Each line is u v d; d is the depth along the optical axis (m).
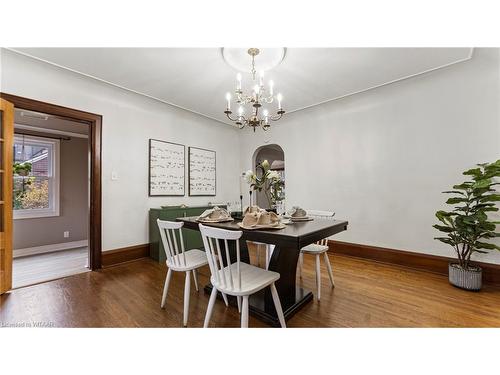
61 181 4.45
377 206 3.32
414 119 3.00
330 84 2.93
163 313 1.91
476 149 2.59
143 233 3.50
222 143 4.84
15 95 2.39
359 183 3.49
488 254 2.53
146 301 2.12
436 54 2.29
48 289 2.37
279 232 1.62
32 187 4.16
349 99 3.42
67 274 2.80
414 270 2.93
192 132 4.26
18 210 3.96
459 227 2.36
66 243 4.48
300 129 4.18
